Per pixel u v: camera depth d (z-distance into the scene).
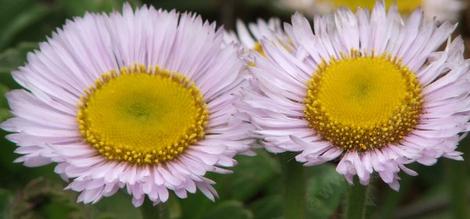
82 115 0.24
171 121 0.24
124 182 0.23
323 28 0.24
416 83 0.23
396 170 0.22
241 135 0.23
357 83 0.23
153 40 0.24
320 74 0.24
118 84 0.24
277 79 0.23
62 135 0.24
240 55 0.24
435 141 0.22
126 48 0.24
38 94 0.24
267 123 0.23
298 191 0.25
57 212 0.28
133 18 0.24
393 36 0.24
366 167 0.22
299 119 0.23
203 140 0.24
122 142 0.24
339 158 0.24
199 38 0.24
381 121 0.23
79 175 0.23
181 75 0.24
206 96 0.24
